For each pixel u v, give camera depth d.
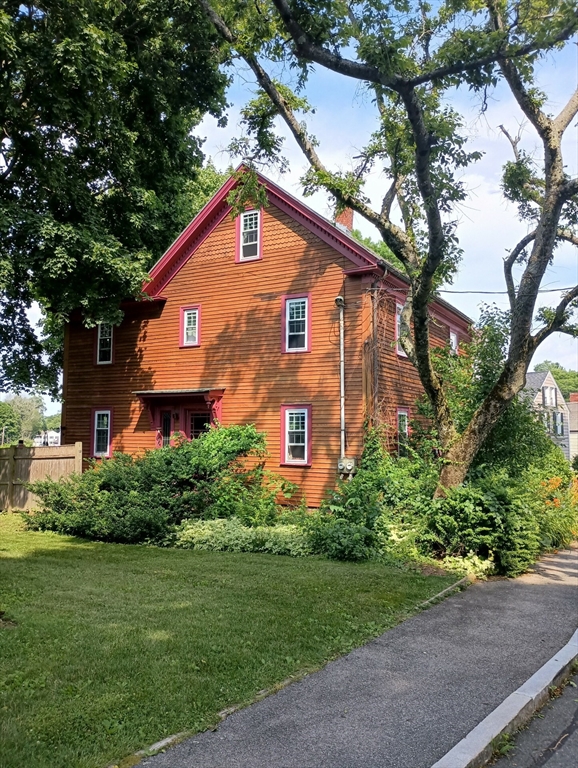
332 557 10.71
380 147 12.16
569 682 5.58
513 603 8.07
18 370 20.72
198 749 4.00
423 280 10.70
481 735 4.24
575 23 8.23
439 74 8.84
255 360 17.42
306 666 5.53
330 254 16.39
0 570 9.35
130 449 19.72
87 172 18.91
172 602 7.52
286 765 3.84
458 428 13.79
